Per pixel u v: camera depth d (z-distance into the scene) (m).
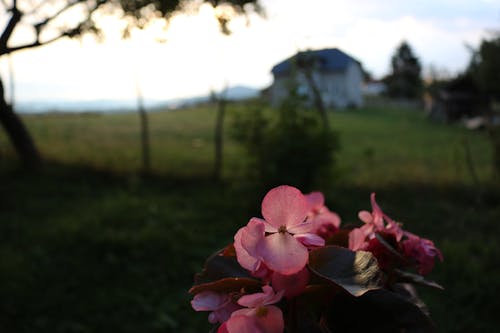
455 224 6.78
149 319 4.19
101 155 12.73
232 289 0.79
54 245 5.66
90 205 7.54
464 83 29.64
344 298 0.76
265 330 0.69
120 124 26.81
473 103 29.08
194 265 5.29
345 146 17.17
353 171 11.21
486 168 11.34
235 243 0.76
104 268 5.13
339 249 0.77
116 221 6.62
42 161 10.23
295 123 7.07
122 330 4.00
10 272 4.88
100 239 5.70
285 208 0.72
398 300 0.75
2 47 7.02
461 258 5.25
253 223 0.70
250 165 7.19
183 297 4.61
